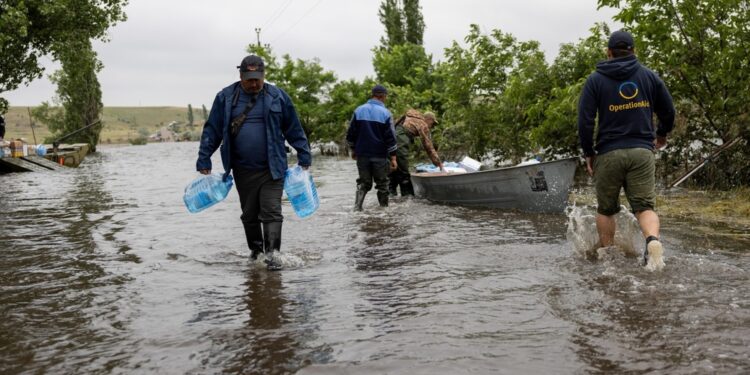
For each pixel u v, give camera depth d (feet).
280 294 13.26
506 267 15.26
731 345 9.40
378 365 9.00
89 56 80.74
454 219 24.16
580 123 16.06
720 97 30.78
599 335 10.03
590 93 15.94
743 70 29.53
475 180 27.48
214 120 16.97
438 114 71.20
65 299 13.23
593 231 18.97
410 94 78.07
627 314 11.07
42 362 9.53
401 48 100.83
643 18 31.32
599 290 12.73
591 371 8.61
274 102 16.62
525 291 12.93
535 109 40.19
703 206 25.23
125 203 32.63
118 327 11.22
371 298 12.81
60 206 31.48
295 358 9.41
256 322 11.30
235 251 18.47
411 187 33.73
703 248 16.96
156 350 9.93
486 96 48.75
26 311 12.35
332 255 17.47
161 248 19.10
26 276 15.46
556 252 16.89
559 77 42.52
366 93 106.32
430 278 14.39
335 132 112.98
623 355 9.14
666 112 16.22
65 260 17.39
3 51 68.74
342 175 50.55
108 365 9.34
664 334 9.96
